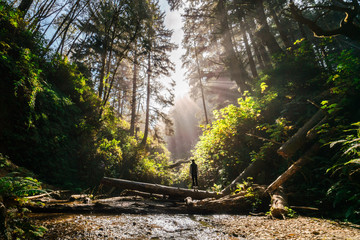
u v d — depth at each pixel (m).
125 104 27.11
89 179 8.50
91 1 13.90
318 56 8.61
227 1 15.50
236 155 7.99
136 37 14.99
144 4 14.74
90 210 4.23
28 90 6.46
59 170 7.26
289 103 7.50
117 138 13.88
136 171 12.13
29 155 6.21
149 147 21.14
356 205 3.15
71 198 5.46
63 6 12.38
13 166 5.10
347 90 5.20
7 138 5.58
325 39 8.39
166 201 7.46
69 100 9.48
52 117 8.01
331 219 3.36
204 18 15.47
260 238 2.52
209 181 9.84
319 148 5.01
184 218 4.05
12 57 6.47
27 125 6.27
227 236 2.67
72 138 8.88
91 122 10.46
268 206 4.84
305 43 9.34
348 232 2.49
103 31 15.70
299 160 5.03
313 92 7.62
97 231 2.69
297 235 2.53
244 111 8.28
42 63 8.89
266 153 6.76
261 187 5.43
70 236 2.41
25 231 2.13
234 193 6.04
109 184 7.17
